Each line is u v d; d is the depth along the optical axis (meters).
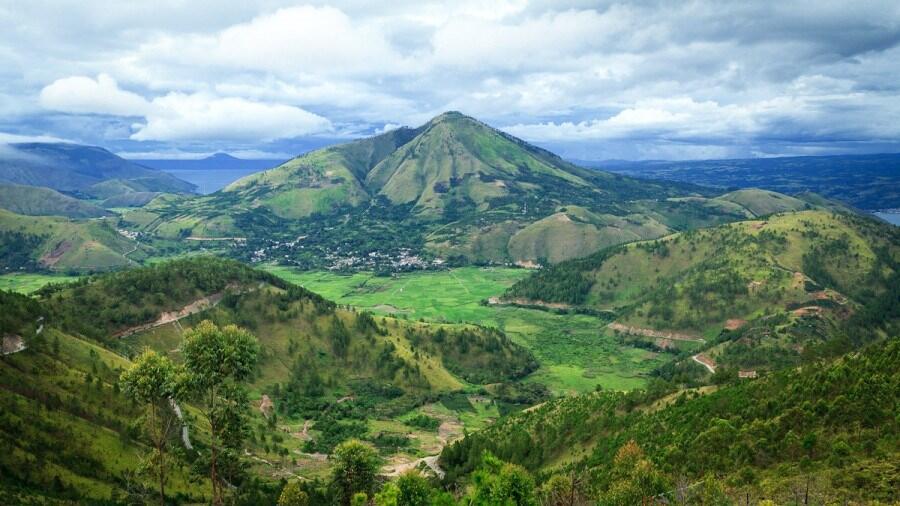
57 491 115.38
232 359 99.88
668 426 132.88
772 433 106.88
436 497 87.56
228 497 130.25
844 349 145.50
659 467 110.81
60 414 136.75
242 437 105.06
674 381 171.88
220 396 105.56
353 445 113.38
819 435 100.75
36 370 148.12
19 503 104.62
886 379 106.62
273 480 153.00
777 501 84.62
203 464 112.75
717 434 112.31
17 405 130.62
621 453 107.56
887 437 94.50
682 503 87.62
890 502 78.06
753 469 99.50
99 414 144.38
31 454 119.81
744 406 124.62
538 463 148.50
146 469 113.44
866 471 86.62
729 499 85.81
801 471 93.69
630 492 90.38
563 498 100.94
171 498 124.81
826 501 81.69
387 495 90.25
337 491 112.81
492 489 83.56
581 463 133.12
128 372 100.44
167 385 99.12
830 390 111.50
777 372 139.62
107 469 127.75
